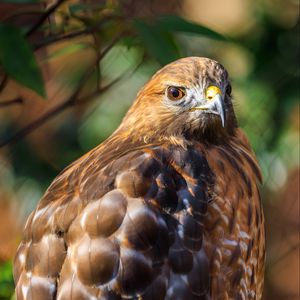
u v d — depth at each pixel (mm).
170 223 8844
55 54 11008
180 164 9289
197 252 8891
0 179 16641
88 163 9539
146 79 14211
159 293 8617
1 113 16484
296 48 16109
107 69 13812
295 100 15867
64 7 11062
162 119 10000
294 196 18375
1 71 11031
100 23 10594
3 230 16547
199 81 9906
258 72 15945
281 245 18500
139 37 10500
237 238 9367
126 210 8734
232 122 10383
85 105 16047
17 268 9250
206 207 9141
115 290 8539
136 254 8609
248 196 9750
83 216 8750
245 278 9484
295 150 16359
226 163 9797
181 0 16625
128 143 9969
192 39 15055
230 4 17922
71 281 8594
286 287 19766
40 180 16375
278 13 16312
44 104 16328
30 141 16484
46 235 8930
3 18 11094
